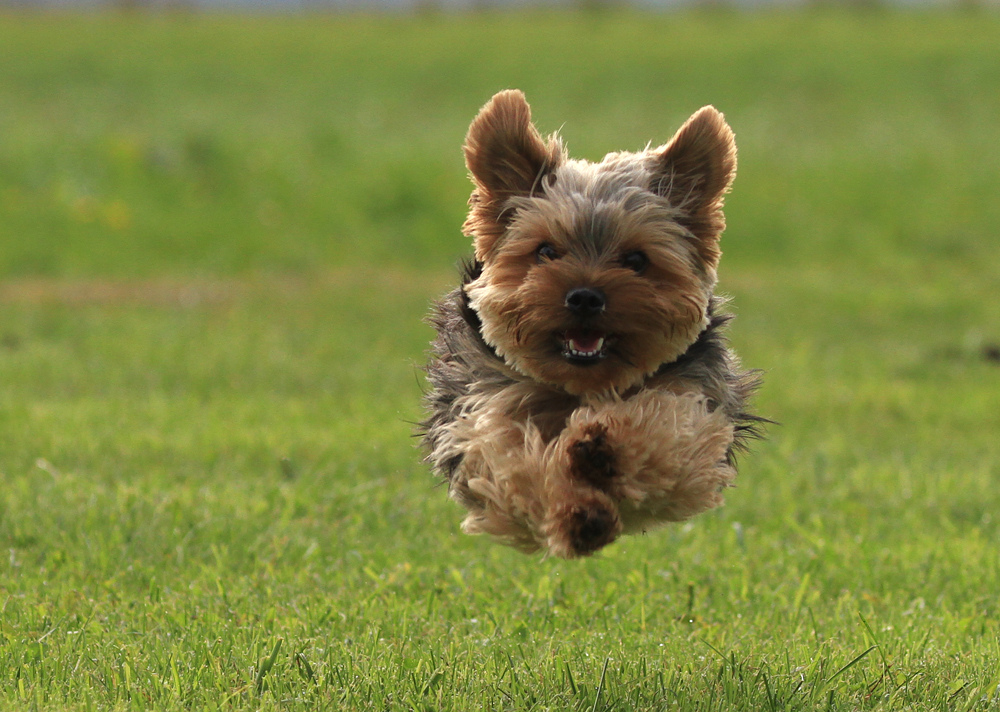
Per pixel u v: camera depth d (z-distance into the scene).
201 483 11.34
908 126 41.47
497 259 6.65
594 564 9.55
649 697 6.62
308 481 11.48
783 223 30.73
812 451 13.34
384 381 16.47
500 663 7.07
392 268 27.59
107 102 44.94
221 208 30.03
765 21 64.75
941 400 15.98
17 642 7.29
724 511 10.96
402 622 7.90
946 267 28.38
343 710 6.44
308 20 67.62
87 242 27.28
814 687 6.70
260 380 16.36
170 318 20.94
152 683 6.68
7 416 13.64
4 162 31.31
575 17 67.75
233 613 8.09
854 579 9.19
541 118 42.72
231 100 46.19
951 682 6.91
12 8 66.62
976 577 9.12
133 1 68.69
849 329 21.45
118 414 13.93
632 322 6.34
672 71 51.31
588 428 6.11
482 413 6.60
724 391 6.95
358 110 44.75
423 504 10.97
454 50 56.56
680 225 6.77
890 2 69.38
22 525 9.90
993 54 52.41
